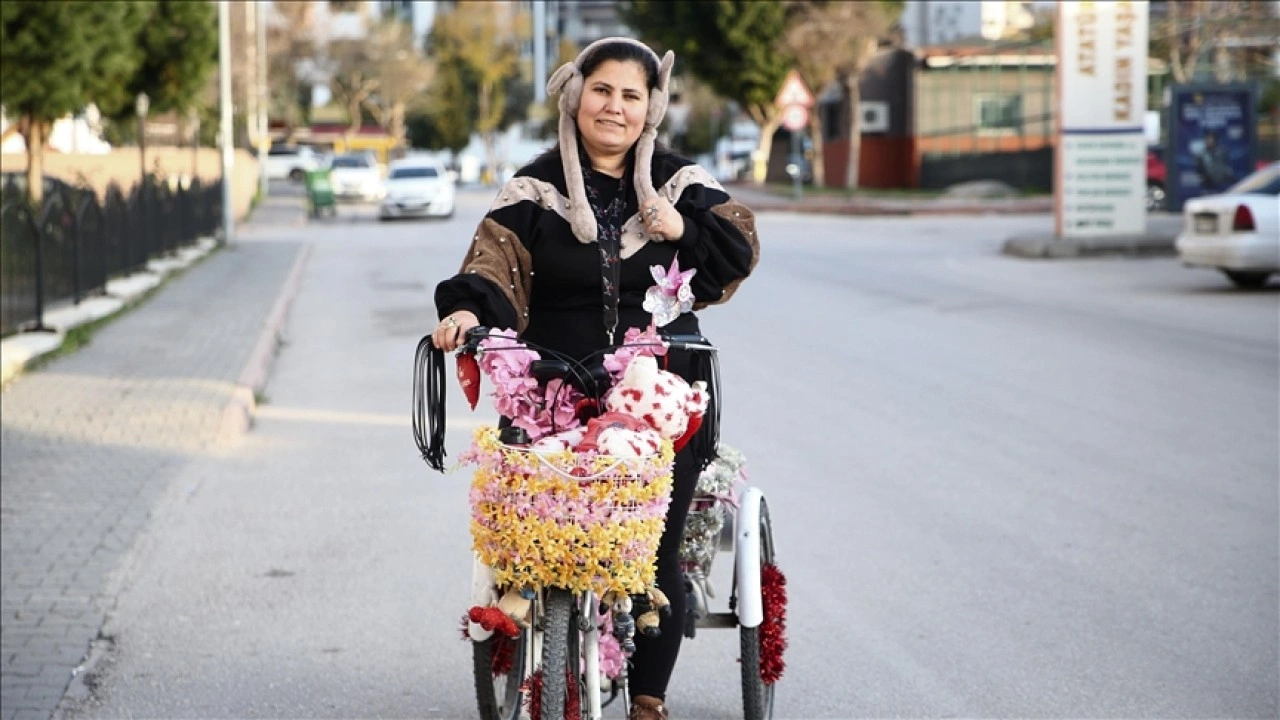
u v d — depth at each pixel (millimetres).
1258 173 26516
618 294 6148
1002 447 13539
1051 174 66188
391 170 57406
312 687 7945
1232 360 17969
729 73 75562
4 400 16188
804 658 8227
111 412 15438
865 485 12211
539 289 6199
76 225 23891
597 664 5789
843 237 41781
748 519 6879
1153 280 27719
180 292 28125
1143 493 11734
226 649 8547
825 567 9930
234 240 41906
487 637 6719
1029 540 10484
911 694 7664
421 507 11812
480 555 5633
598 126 6137
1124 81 33656
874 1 67562
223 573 10031
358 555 10453
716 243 6188
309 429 15156
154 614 9188
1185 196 43719
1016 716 7340
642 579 5500
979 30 83250
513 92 143500
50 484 12414
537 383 5840
